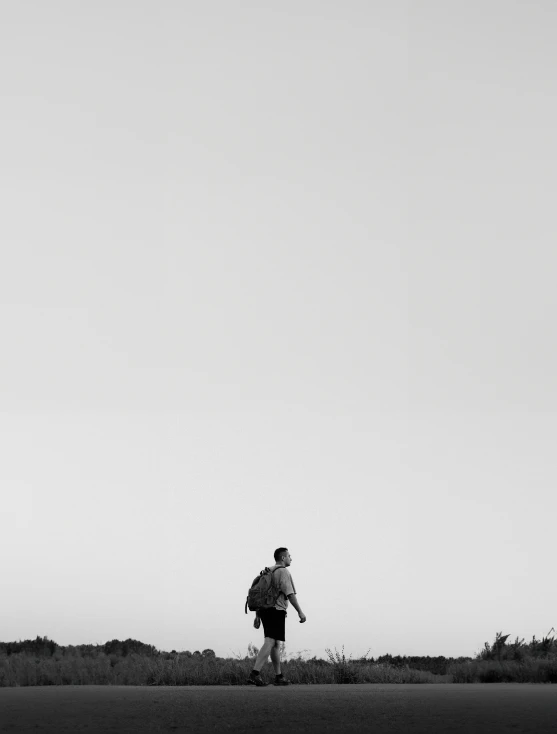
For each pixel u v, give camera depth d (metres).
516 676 18.03
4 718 8.10
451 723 7.38
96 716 8.28
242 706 9.30
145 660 20.78
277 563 15.28
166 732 6.99
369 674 18.27
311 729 7.11
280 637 14.90
